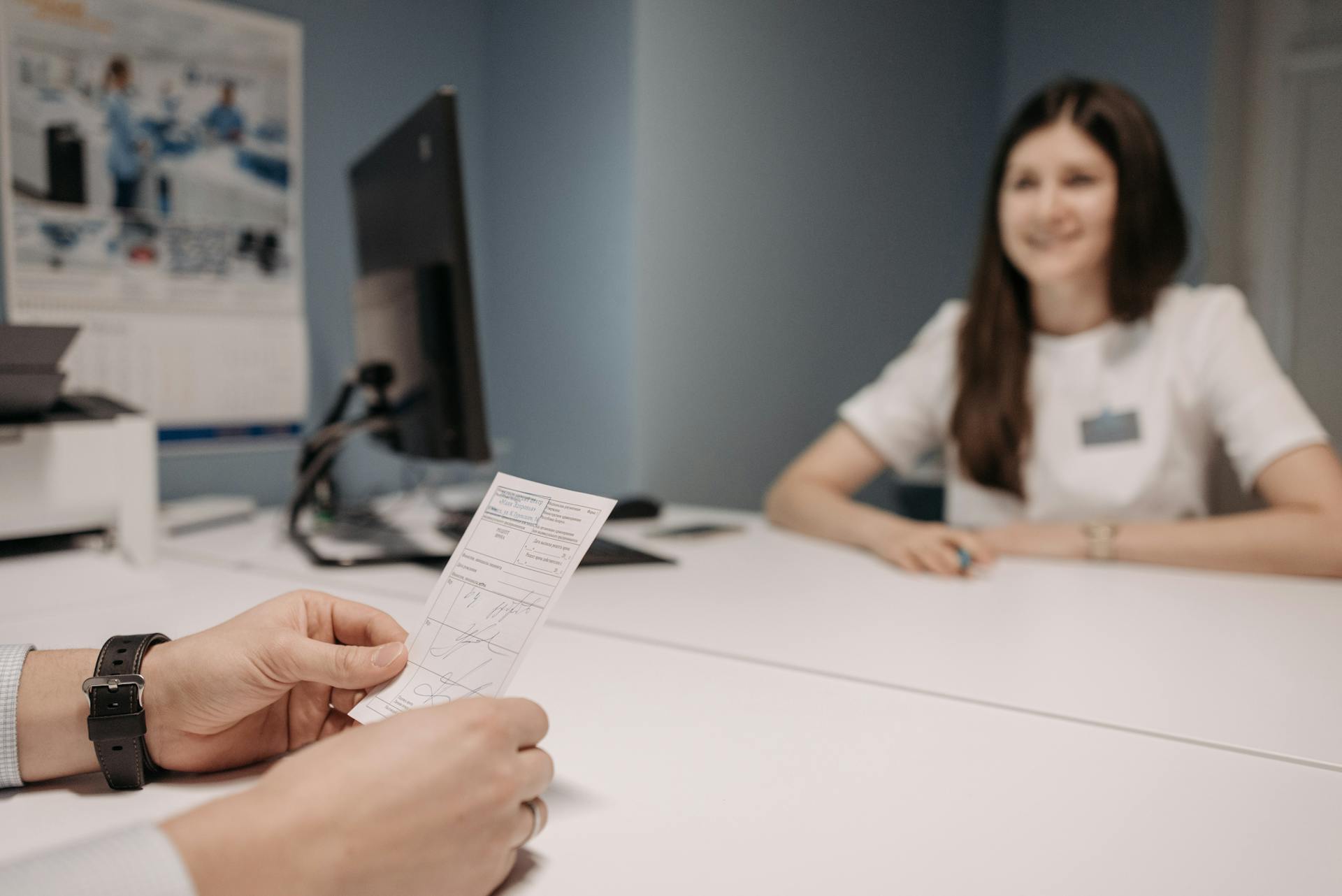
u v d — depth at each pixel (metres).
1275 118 2.64
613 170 1.95
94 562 1.04
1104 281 1.58
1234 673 0.76
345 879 0.37
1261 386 1.40
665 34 1.95
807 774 0.56
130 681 0.52
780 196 2.31
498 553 0.54
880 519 1.32
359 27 1.89
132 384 1.57
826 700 0.69
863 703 0.69
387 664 0.52
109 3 1.51
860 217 2.59
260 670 0.52
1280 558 1.15
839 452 1.70
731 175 2.16
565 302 2.07
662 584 1.09
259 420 1.74
